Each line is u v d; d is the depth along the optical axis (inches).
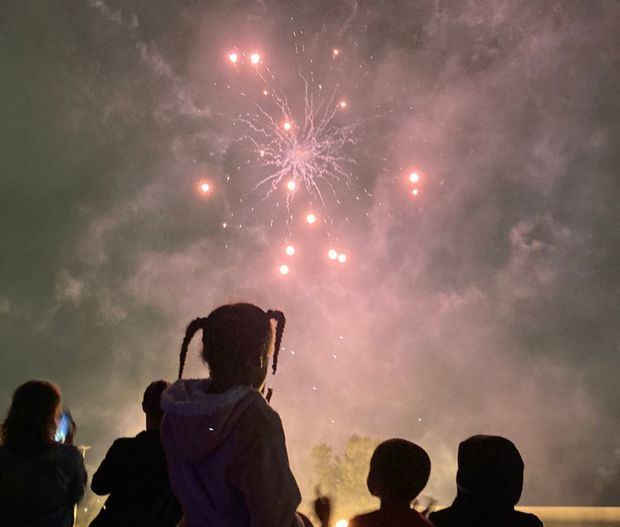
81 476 165.2
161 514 153.8
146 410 158.7
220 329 116.0
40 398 161.2
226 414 109.0
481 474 141.4
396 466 141.8
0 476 157.8
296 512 112.3
